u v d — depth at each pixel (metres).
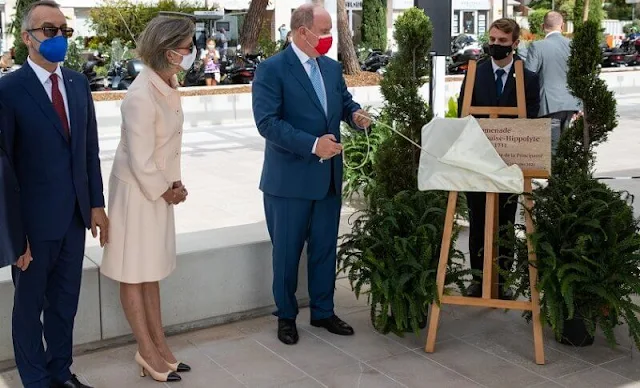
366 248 4.41
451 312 4.89
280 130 4.09
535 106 4.89
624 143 11.66
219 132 13.59
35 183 3.38
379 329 4.45
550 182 4.34
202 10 25.17
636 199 7.66
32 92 3.33
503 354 4.25
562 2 37.28
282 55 4.26
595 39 4.36
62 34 3.31
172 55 3.59
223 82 19.00
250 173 9.81
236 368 4.07
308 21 4.17
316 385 3.87
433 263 4.33
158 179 3.62
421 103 4.77
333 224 4.49
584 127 4.47
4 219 3.16
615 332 4.54
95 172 3.63
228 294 4.68
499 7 37.09
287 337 4.39
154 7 24.23
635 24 39.34
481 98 4.89
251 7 21.92
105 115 13.70
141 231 3.71
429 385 3.86
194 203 8.15
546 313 4.09
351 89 16.39
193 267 4.52
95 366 4.08
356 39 31.97
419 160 4.62
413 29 4.71
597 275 4.07
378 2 29.78
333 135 4.23
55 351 3.68
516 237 4.38
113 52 20.81
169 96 3.64
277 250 4.40
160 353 3.98
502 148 4.17
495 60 4.85
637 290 3.98
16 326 3.51
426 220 4.46
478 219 4.99
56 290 3.60
